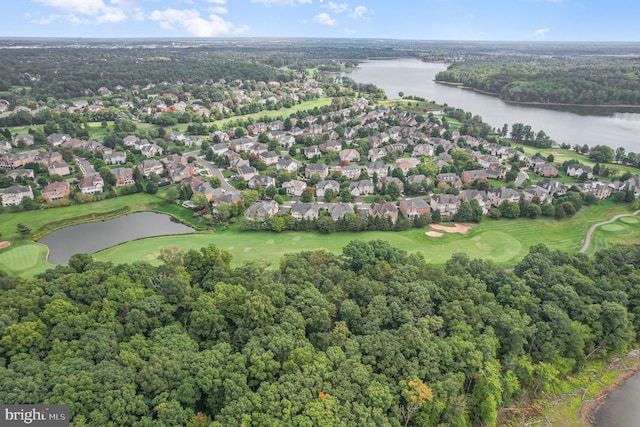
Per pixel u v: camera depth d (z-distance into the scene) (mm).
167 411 56125
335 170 194375
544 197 161125
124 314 76250
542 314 82812
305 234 137250
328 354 67375
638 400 78875
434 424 64812
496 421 72875
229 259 102688
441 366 69500
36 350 66812
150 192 171250
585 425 73875
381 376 64438
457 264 95125
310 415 56219
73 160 197625
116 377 59250
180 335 71000
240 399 57594
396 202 164625
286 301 80125
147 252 124312
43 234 138500
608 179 190250
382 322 77125
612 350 86625
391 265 95250
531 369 75125
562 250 126875
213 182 175500
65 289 80375
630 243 129250
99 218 152250
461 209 147500
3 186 168250
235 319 75688
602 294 87938
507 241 132000
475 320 78438
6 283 83188
